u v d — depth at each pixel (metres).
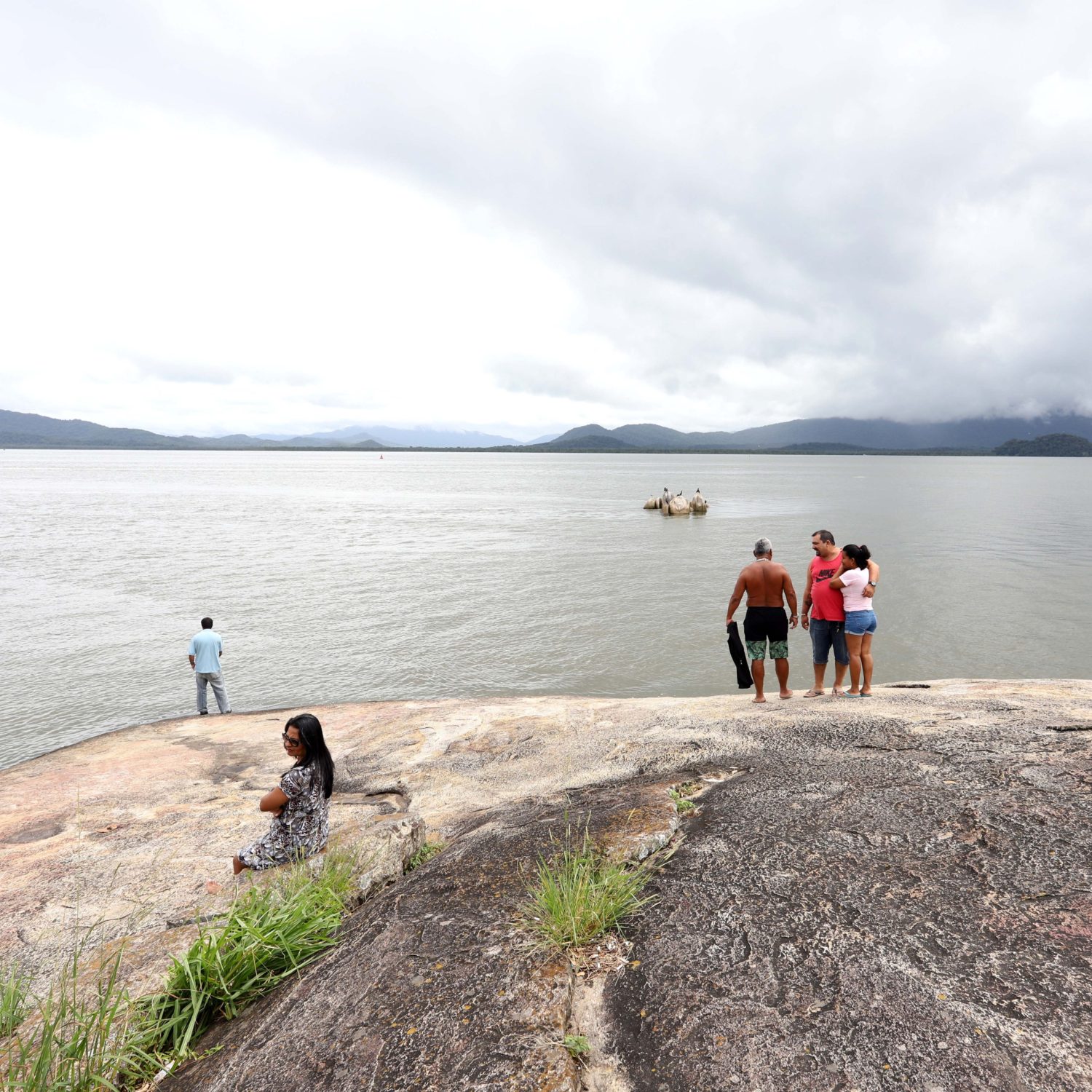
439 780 7.48
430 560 34.31
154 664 17.91
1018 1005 2.43
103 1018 3.11
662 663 17.61
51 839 6.66
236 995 3.26
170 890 5.25
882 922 3.05
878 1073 2.21
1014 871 3.34
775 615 8.48
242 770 8.91
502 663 17.81
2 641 19.88
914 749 5.52
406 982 3.02
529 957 3.05
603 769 6.71
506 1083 2.32
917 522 50.94
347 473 175.50
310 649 19.12
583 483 123.44
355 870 4.62
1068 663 16.89
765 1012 2.56
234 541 42.00
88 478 133.62
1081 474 173.00
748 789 5.03
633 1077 2.37
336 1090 2.45
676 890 3.56
